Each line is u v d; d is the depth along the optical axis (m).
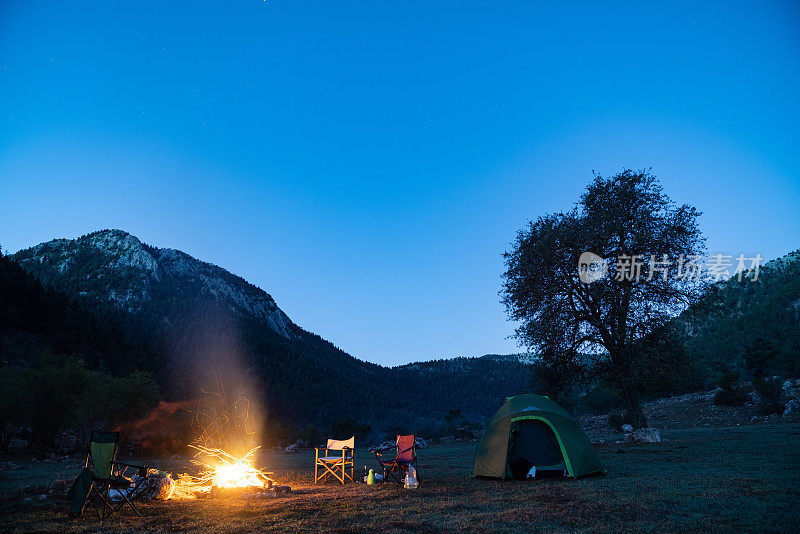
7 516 7.66
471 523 6.65
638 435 20.73
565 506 7.57
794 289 110.38
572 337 22.58
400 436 12.22
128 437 31.67
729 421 32.06
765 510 6.54
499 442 12.09
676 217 22.39
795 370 63.47
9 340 86.31
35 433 32.09
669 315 21.80
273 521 7.10
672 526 5.97
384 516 7.37
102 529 6.70
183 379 124.75
